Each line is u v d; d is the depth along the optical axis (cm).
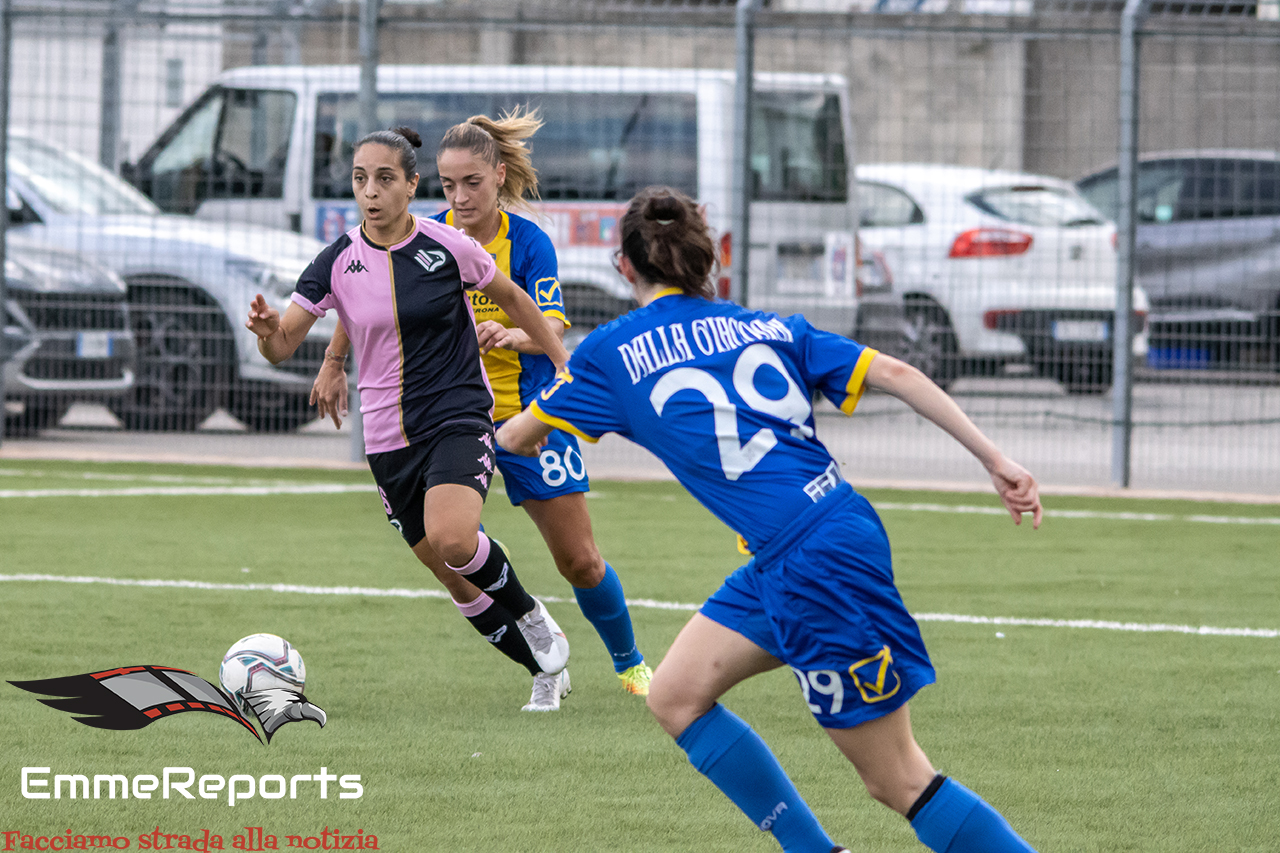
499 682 1636
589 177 3956
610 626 1594
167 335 3662
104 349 3581
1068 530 2739
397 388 1485
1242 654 1798
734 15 3334
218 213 3984
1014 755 1380
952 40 3281
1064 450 3719
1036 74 3594
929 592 2162
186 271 3641
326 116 3944
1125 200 3275
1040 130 3609
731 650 998
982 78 3659
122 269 3644
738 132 3334
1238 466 3625
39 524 2623
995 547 2547
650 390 1005
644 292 1045
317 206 3944
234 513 2789
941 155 3838
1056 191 4416
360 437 3500
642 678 1616
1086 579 2269
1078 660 1759
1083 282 3750
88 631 1820
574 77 3931
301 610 1978
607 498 3059
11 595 2031
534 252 1638
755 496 979
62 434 3838
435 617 1950
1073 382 3728
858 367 1009
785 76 3959
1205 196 4238
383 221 1452
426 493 1465
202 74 3972
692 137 3947
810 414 1009
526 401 1633
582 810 1208
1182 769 1341
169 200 3975
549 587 2203
